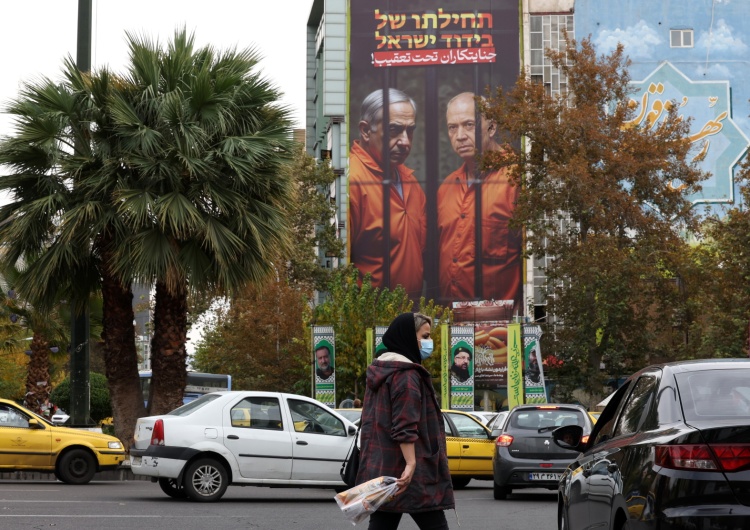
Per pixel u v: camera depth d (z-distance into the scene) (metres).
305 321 54.56
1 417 21.33
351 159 71.25
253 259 23.56
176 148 23.12
